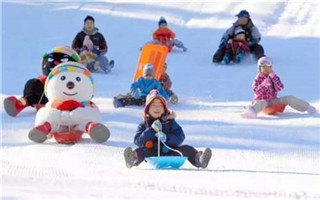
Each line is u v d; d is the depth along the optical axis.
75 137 14.82
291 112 18.42
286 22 33.41
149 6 37.34
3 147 14.40
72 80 15.88
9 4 37.16
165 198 9.77
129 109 18.70
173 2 37.84
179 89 22.03
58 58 18.78
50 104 15.66
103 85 22.48
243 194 10.10
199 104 19.75
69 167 12.41
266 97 17.91
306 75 24.03
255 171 12.12
